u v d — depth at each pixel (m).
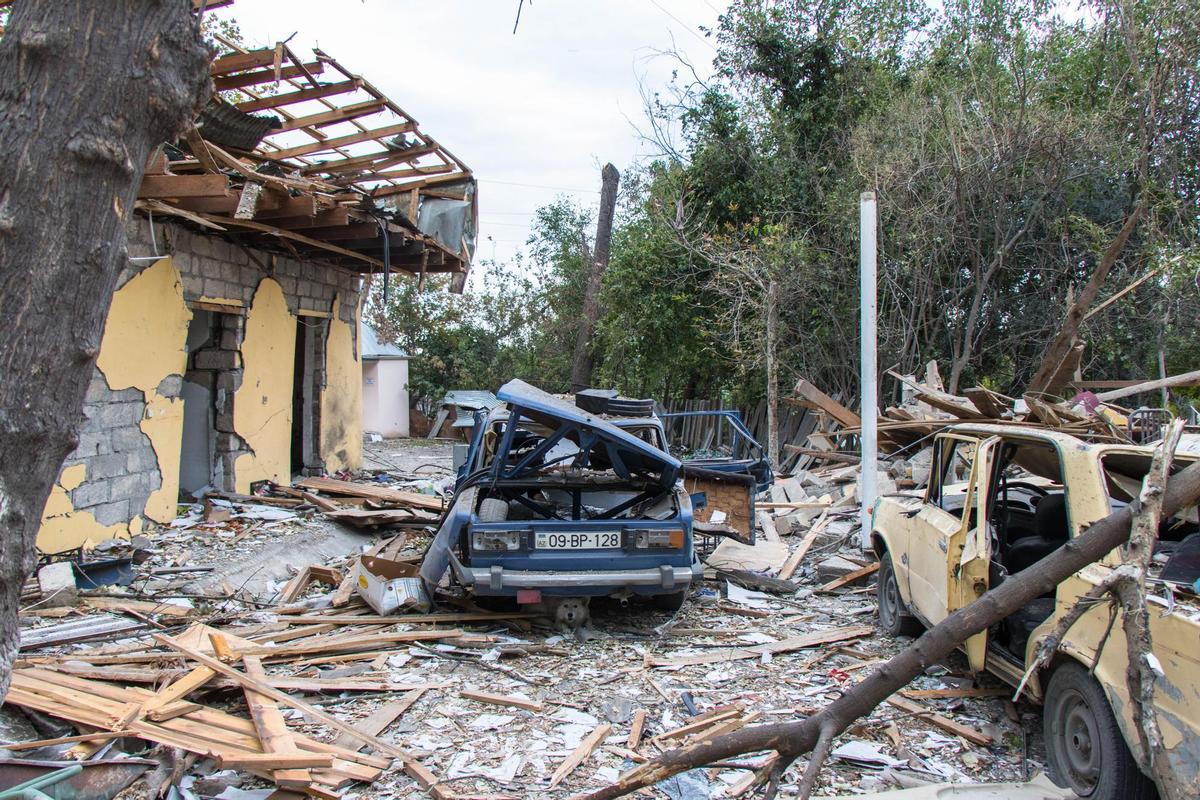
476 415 8.96
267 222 9.16
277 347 11.57
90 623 5.90
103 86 2.05
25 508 2.07
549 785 4.00
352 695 5.07
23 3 2.04
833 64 18.08
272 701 4.55
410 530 10.03
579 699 5.09
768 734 2.38
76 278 2.04
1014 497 6.53
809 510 10.41
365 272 14.23
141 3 2.11
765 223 16.88
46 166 1.99
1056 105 15.73
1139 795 3.43
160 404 9.01
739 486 8.87
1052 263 14.84
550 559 6.14
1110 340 14.15
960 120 14.60
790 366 16.08
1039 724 4.73
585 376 22.44
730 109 18.66
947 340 15.48
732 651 5.98
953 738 4.57
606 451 6.66
